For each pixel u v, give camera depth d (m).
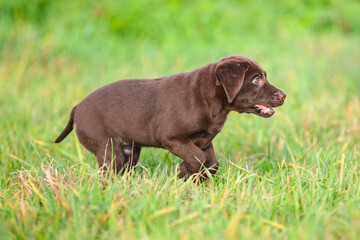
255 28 24.66
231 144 11.41
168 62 19.08
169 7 23.89
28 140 11.45
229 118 13.23
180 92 8.62
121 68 18.00
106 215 6.59
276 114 13.41
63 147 11.02
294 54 21.53
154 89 8.91
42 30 20.56
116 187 7.48
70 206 6.95
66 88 16.23
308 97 15.48
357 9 30.91
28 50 18.45
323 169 8.62
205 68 8.66
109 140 8.95
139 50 20.67
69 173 8.22
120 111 8.90
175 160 9.97
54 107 14.23
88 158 10.14
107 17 23.00
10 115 13.42
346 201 7.22
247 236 5.87
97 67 18.38
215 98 8.48
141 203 6.91
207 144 8.98
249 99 8.62
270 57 20.41
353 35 29.34
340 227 6.44
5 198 7.62
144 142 8.98
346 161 9.55
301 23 28.12
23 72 17.58
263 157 10.53
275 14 27.42
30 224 6.67
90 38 20.95
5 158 10.42
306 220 6.50
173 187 7.59
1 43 18.89
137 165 9.57
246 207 6.96
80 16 22.19
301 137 11.48
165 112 8.62
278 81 16.80
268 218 6.64
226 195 7.44
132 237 5.94
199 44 22.17
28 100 14.96
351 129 12.10
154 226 6.24
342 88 16.84
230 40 22.98
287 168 8.82
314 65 19.73
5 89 16.09
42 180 8.06
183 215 6.53
